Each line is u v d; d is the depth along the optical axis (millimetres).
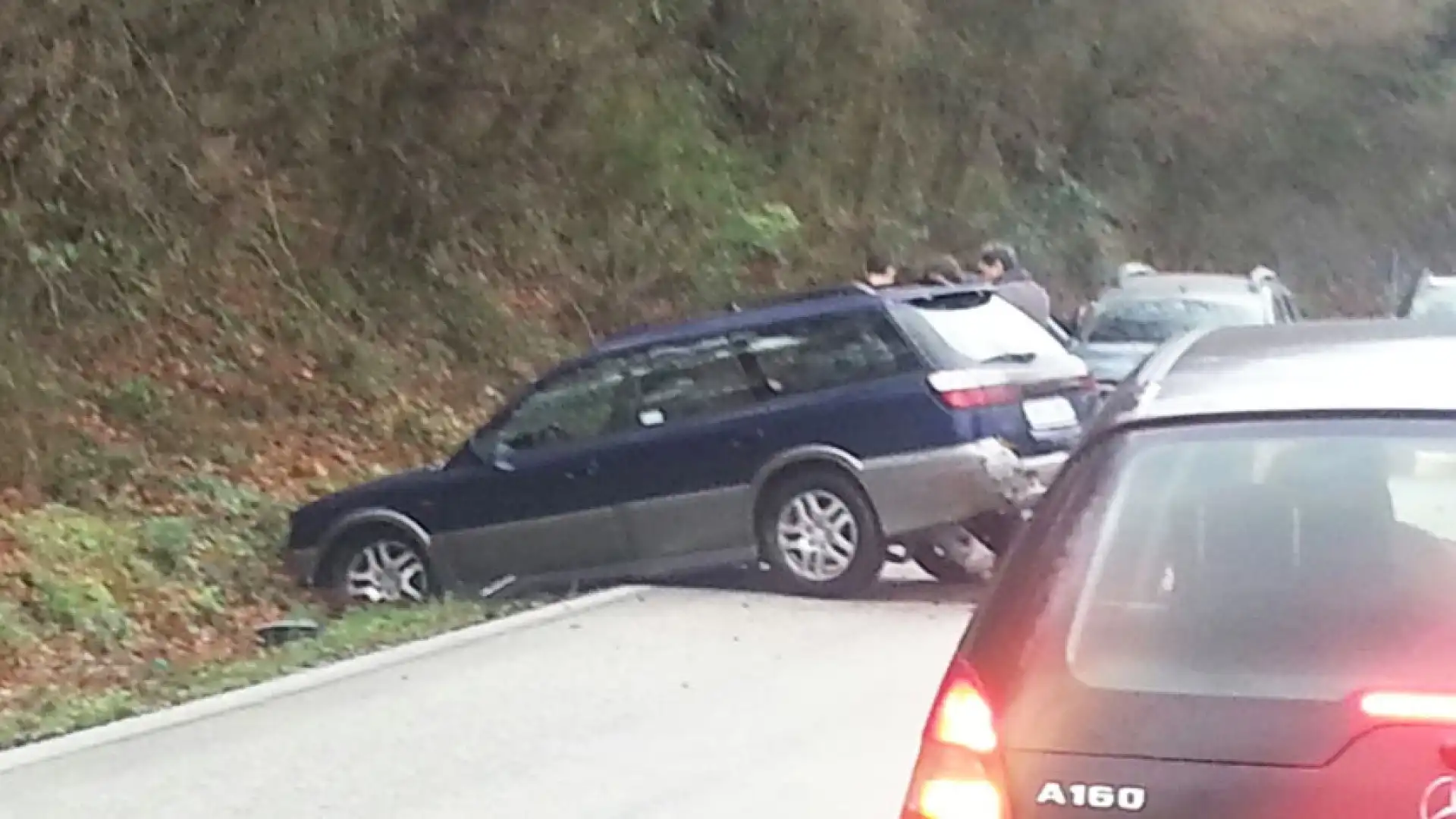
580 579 12922
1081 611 4078
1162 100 39156
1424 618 3930
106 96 16953
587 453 12766
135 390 15609
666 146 24094
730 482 12375
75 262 16203
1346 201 46125
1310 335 5160
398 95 19766
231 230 17812
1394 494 4191
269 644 12211
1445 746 3654
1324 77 44469
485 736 8883
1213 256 40844
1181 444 4395
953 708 4055
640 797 7797
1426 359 4668
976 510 11781
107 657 11680
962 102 31766
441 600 12969
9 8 16047
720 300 22766
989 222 31078
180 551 13469
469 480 13070
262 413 16516
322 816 7688
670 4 25750
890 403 11992
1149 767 3797
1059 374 12461
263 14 18344
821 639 10938
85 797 8078
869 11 28281
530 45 21203
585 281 21672
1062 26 35062
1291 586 4047
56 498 13961
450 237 20078
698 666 10258
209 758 8648
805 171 27172
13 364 14828
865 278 25578
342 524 13359
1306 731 3742
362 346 18062
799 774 8078
